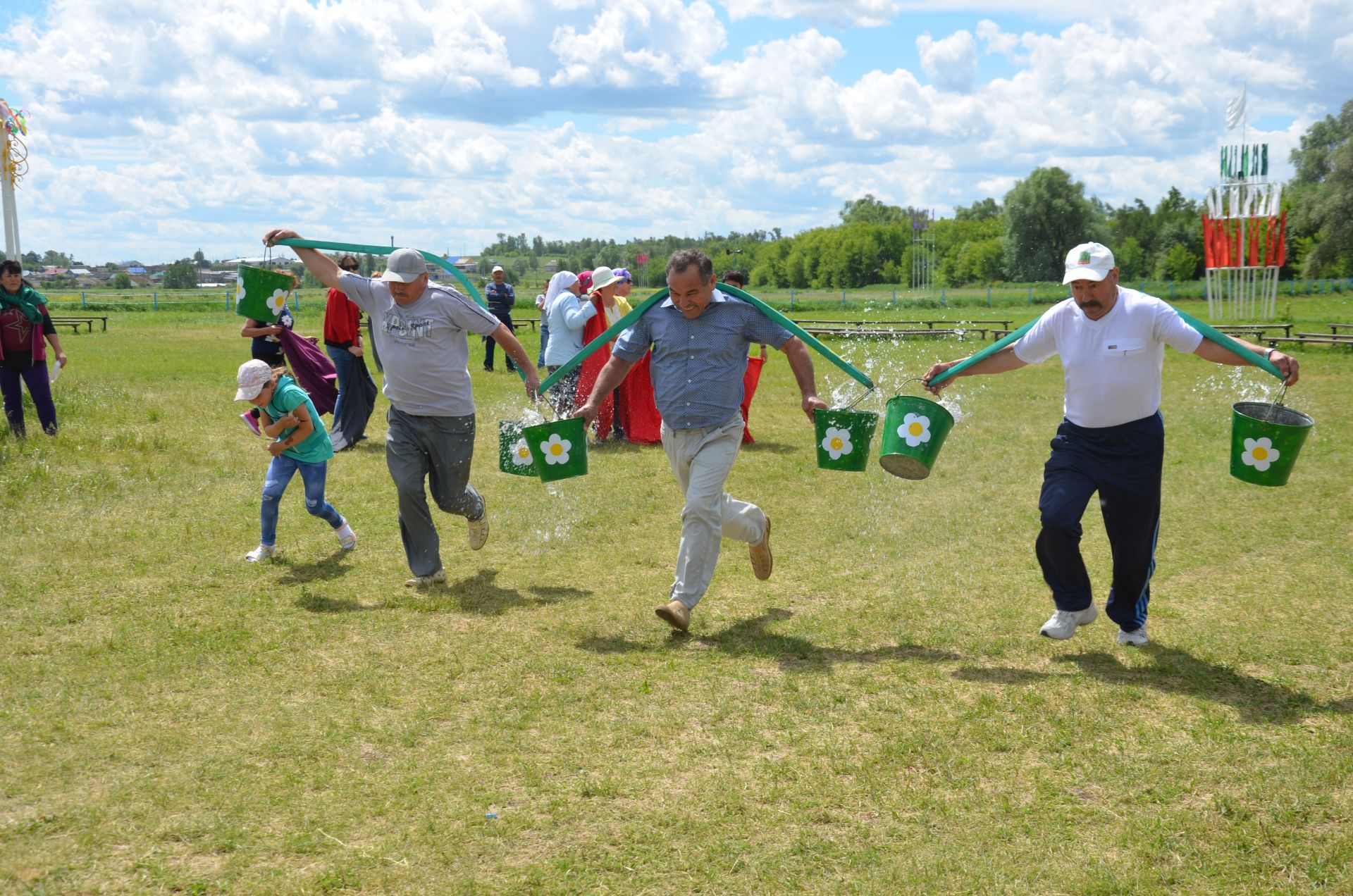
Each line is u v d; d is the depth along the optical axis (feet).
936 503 26.66
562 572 20.53
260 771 11.93
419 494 19.22
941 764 12.10
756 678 14.85
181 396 45.93
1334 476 28.71
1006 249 323.57
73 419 37.11
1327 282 183.93
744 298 16.88
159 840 10.44
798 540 23.04
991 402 46.11
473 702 13.99
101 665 15.08
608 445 34.99
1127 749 12.44
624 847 10.39
